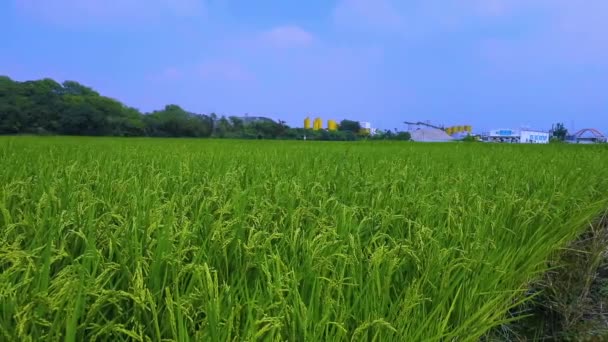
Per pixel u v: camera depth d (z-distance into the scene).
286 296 1.79
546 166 6.60
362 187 3.81
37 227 2.13
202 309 1.54
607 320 2.62
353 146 14.23
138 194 2.73
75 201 2.49
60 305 1.36
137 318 1.55
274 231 2.23
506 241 2.81
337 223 2.53
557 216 3.17
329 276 2.02
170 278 1.83
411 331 1.69
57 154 6.83
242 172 4.31
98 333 1.39
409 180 4.22
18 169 4.13
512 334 2.48
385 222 2.54
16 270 1.54
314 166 5.45
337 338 1.53
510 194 3.77
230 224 2.14
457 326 1.91
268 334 1.48
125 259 1.80
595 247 3.15
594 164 7.04
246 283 1.78
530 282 2.67
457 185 4.09
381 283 1.96
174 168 4.91
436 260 2.10
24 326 1.33
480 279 2.11
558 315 2.68
